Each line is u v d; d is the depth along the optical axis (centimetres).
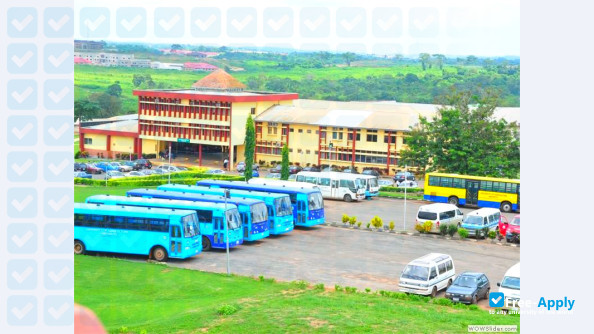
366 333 2945
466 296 3662
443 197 7125
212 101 9844
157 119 10225
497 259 4856
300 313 3247
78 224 4794
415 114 9738
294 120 9919
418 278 3788
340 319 3133
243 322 3131
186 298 3722
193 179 8006
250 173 7344
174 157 10675
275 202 5428
